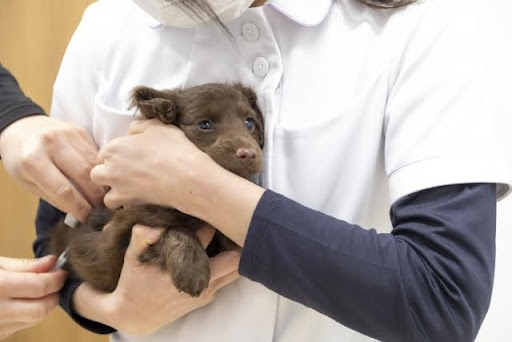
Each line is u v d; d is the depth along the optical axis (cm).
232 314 102
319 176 101
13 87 135
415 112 95
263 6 109
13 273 114
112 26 125
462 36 99
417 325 81
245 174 100
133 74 118
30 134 119
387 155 98
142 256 98
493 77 145
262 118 110
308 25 106
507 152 141
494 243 87
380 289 81
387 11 106
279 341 102
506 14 146
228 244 101
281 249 84
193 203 91
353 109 101
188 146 97
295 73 107
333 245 83
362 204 101
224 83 112
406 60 100
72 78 129
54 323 263
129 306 99
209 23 109
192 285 92
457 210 85
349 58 104
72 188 117
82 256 113
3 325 115
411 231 86
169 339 110
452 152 88
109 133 116
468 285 82
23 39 253
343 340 106
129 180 98
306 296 84
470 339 85
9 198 270
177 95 109
